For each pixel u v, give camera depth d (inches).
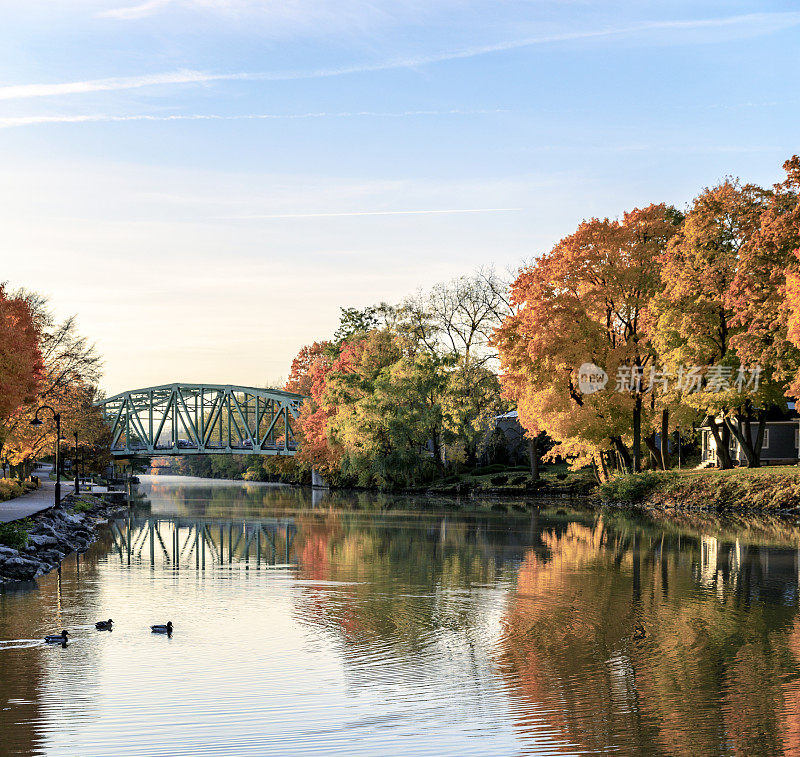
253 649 820.6
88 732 595.5
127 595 1096.8
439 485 3641.7
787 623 924.6
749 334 2098.9
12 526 1438.2
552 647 823.7
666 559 1411.2
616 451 3171.8
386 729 600.7
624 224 2561.5
